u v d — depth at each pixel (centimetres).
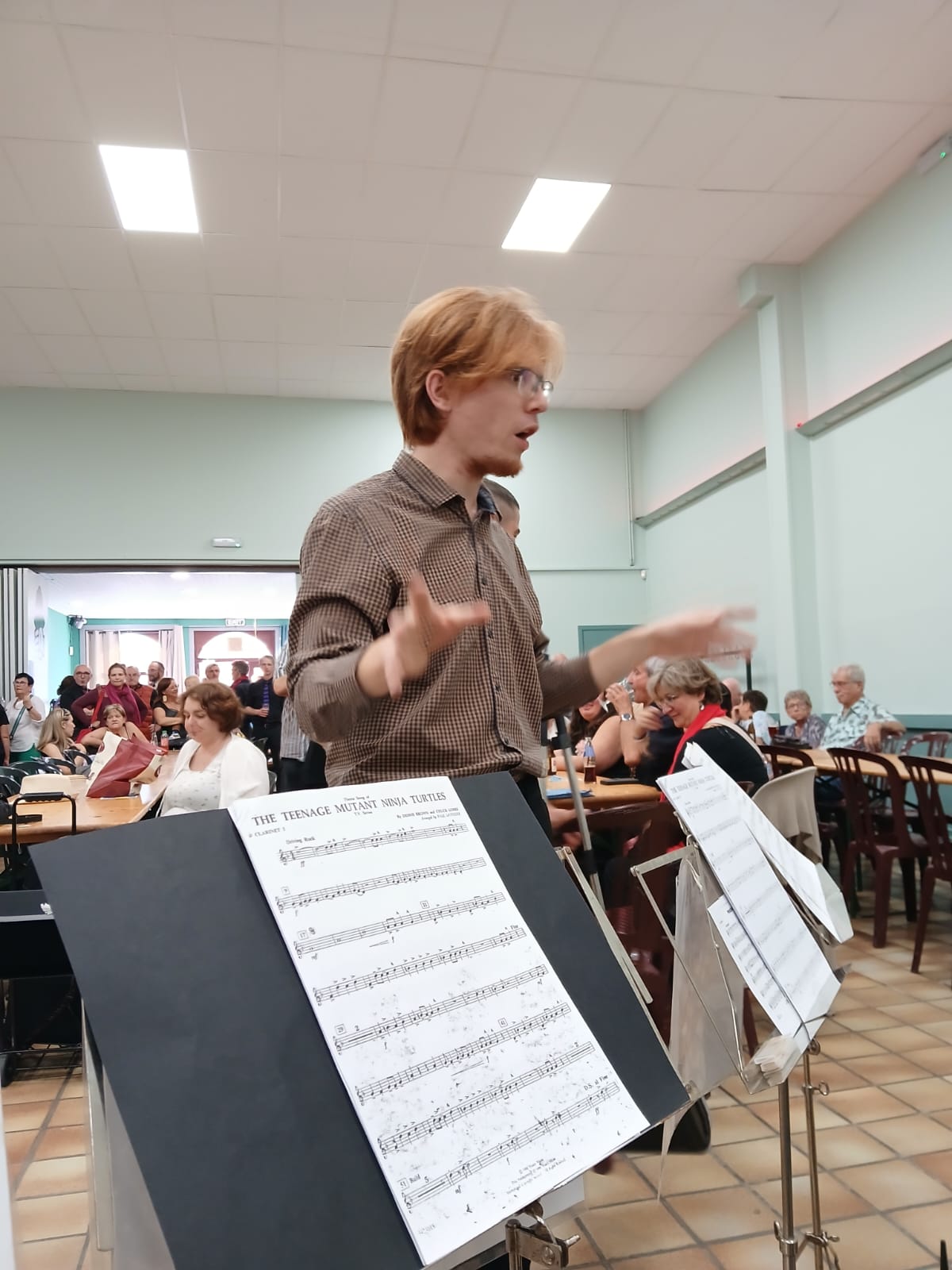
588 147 498
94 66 418
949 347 495
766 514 696
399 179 521
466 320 103
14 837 288
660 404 884
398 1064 59
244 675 848
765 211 576
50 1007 250
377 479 107
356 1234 52
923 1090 232
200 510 836
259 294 654
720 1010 107
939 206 514
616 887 130
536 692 113
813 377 639
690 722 285
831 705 622
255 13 388
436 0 386
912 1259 162
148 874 59
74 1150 201
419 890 68
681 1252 167
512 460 108
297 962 60
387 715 97
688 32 413
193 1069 53
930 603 530
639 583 918
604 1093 67
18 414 812
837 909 137
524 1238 63
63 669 1066
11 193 521
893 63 442
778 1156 201
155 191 528
